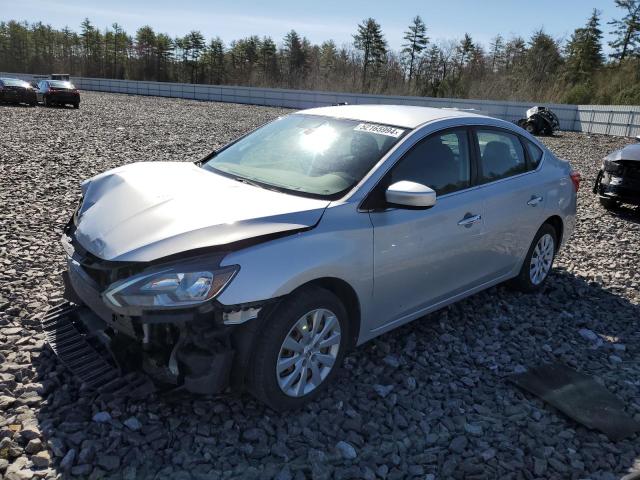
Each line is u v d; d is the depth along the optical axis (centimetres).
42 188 802
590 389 360
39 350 353
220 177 376
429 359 387
